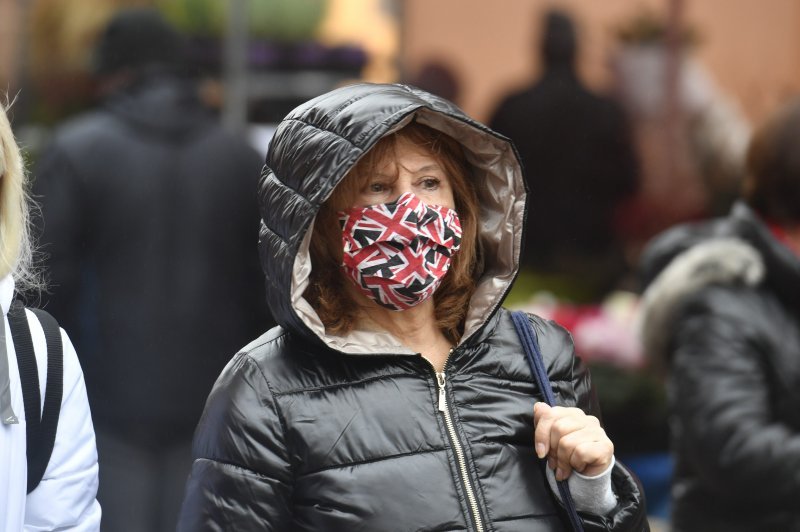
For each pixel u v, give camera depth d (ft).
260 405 22.86
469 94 57.16
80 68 48.98
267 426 22.71
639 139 58.08
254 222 42.98
